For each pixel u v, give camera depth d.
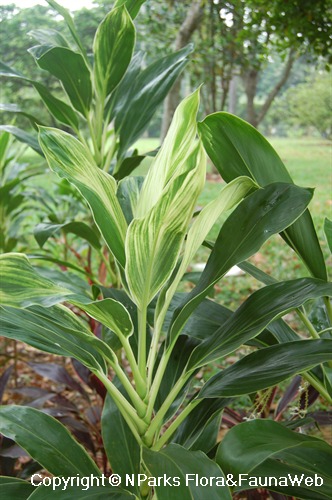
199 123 1.17
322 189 5.31
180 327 1.06
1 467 1.78
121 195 1.33
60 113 2.04
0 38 6.02
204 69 5.50
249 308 1.13
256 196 1.12
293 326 3.81
